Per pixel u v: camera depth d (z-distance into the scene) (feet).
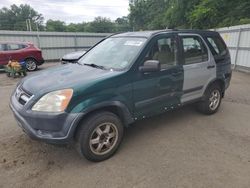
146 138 13.34
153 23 133.39
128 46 12.84
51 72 12.34
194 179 9.77
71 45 62.90
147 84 12.06
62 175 10.07
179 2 85.71
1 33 52.95
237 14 64.64
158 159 11.23
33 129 9.93
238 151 11.98
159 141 13.00
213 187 9.32
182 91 14.08
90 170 10.41
